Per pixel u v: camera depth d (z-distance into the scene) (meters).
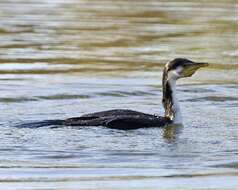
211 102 18.91
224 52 25.61
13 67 22.80
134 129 15.77
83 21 31.02
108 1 36.72
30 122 15.80
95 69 22.80
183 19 31.80
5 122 16.08
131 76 21.84
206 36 28.42
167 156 13.90
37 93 19.28
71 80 21.06
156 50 25.88
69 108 17.92
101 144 14.56
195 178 12.71
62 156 13.78
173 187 12.23
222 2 36.62
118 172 12.97
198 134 15.51
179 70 16.73
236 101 19.03
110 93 19.67
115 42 27.14
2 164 13.27
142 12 33.38
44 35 28.16
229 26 30.36
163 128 15.96
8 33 28.36
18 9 33.75
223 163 13.50
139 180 12.56
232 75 22.31
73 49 25.84
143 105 18.56
